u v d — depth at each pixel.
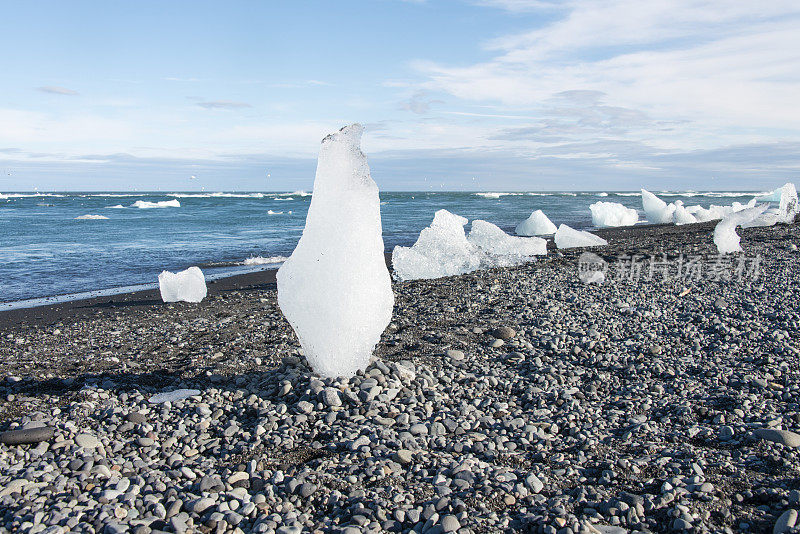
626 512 3.10
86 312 9.74
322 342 5.24
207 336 7.59
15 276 13.91
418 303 9.27
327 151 5.27
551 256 14.45
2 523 3.07
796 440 3.91
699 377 5.51
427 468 3.73
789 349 6.14
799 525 2.87
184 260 16.64
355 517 3.07
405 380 5.37
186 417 4.65
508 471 3.66
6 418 4.64
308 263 5.32
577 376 5.69
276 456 3.96
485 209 45.44
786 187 20.22
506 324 7.80
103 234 24.98
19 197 93.38
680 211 24.62
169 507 3.23
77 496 3.35
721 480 3.45
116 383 5.58
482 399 5.12
